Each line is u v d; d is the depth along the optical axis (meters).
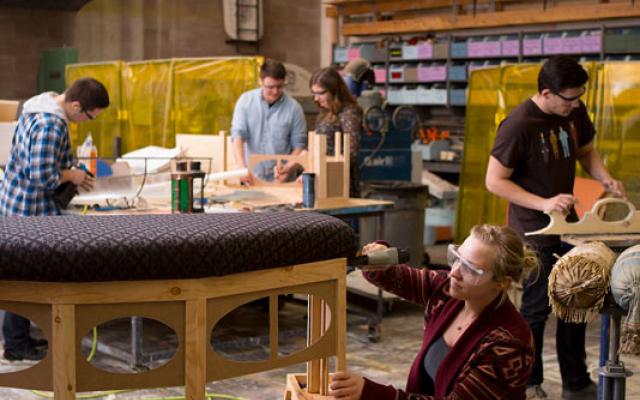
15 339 4.25
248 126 5.46
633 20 8.68
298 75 10.46
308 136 5.45
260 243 1.64
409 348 4.70
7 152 5.02
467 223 6.98
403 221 6.20
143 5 11.69
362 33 11.02
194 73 7.89
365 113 6.72
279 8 12.41
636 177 5.68
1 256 1.52
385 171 6.96
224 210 4.21
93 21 11.53
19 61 11.20
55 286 1.54
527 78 6.38
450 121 10.42
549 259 3.62
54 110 3.91
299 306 5.59
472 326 2.08
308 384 2.12
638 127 5.67
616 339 2.60
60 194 3.99
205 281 1.60
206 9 11.99
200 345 1.61
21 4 10.84
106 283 1.56
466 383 2.01
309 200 4.47
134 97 8.56
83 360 1.57
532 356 2.06
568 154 3.70
